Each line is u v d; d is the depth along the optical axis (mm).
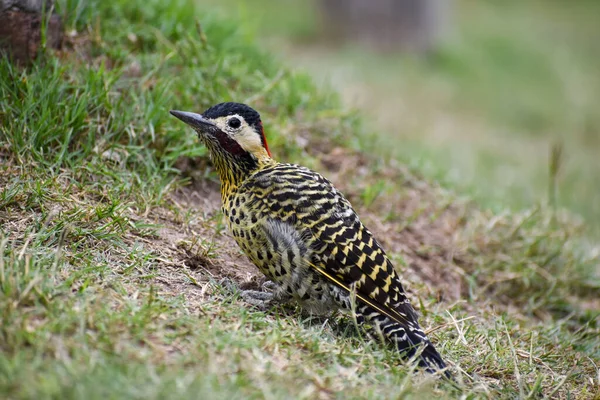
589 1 49031
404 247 11445
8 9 9844
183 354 6445
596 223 16391
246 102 12125
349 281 7738
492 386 7688
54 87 9758
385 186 12477
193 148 10547
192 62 12102
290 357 6922
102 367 5879
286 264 7828
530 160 22672
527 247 12273
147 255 8180
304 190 8023
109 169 9672
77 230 8094
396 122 23094
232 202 8258
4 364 5621
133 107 10336
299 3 35125
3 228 7918
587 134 26969
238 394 5949
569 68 33906
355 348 7562
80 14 11422
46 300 6539
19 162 8992
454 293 10992
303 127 12812
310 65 25844
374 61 28688
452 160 19906
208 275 8570
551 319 11273
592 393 8078
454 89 27750
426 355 7434
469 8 43938
